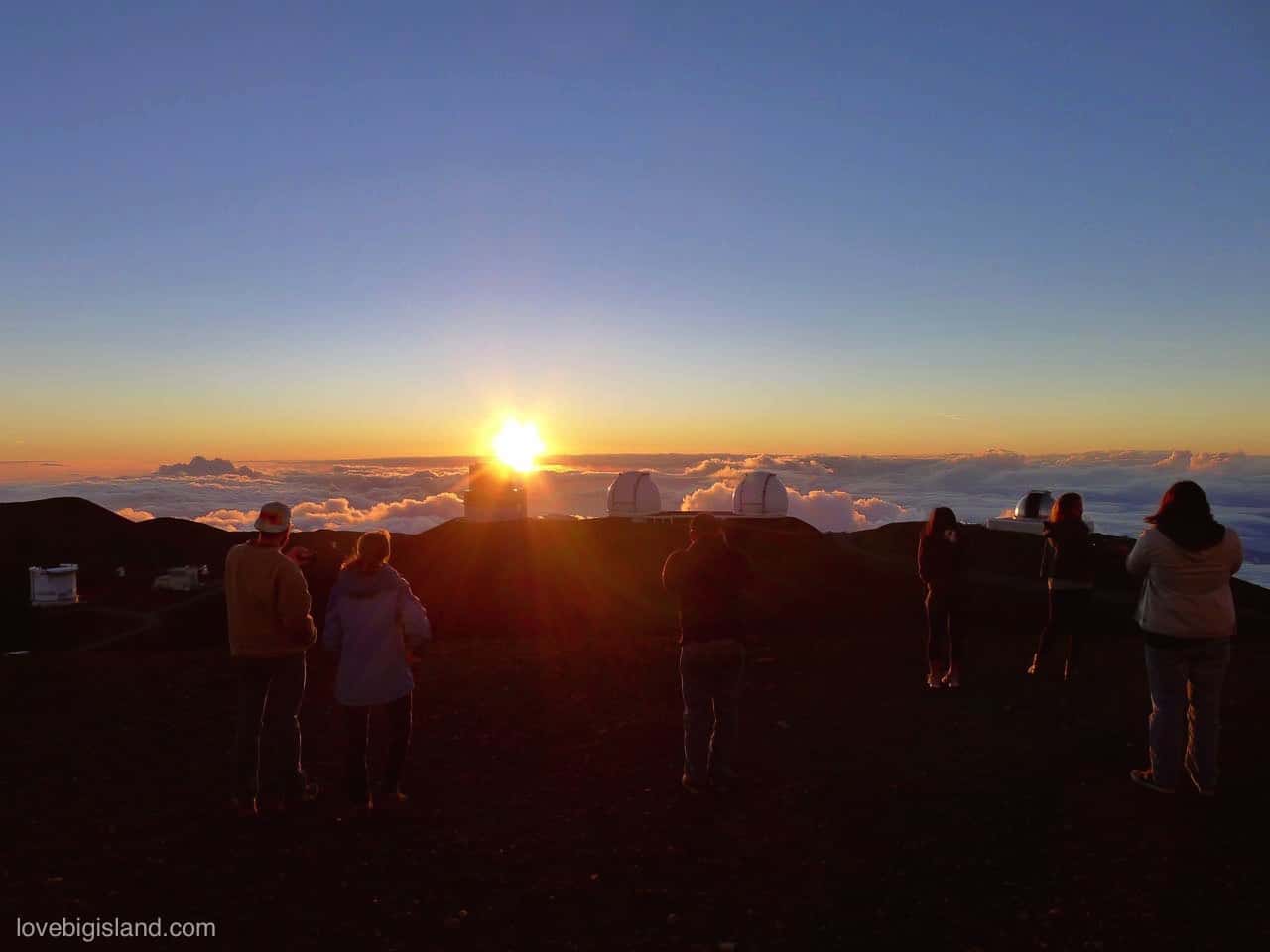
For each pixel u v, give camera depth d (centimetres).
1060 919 407
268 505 557
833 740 704
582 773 636
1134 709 786
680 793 590
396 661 562
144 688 879
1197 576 552
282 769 563
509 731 742
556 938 398
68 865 475
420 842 510
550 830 528
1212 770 559
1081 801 557
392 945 392
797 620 1395
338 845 505
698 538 604
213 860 483
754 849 496
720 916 418
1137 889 435
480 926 410
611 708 809
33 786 603
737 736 721
